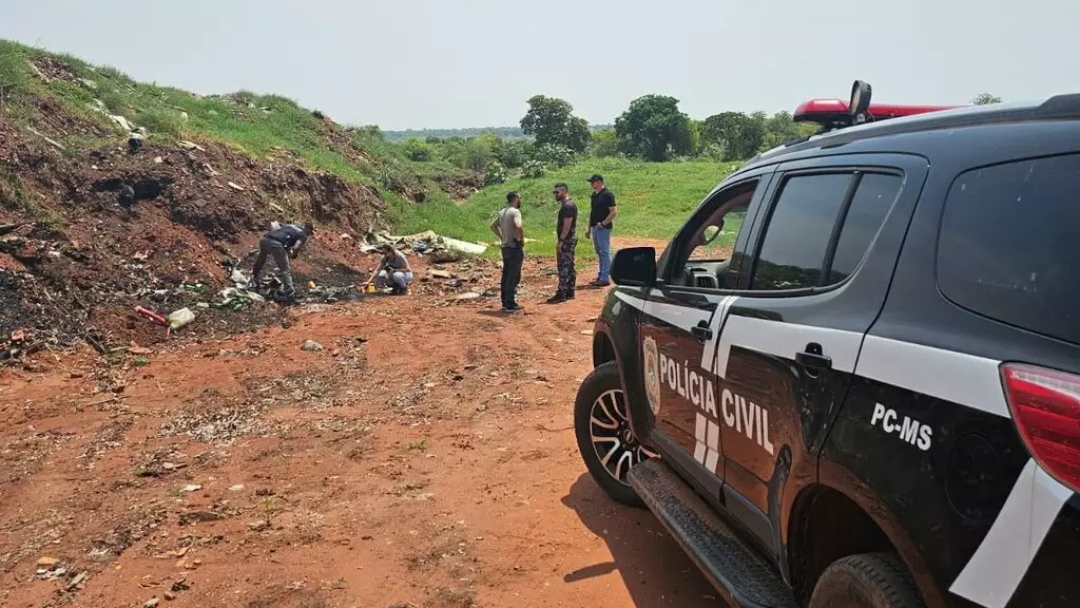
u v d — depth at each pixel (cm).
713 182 3572
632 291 420
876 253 233
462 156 5041
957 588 180
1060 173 188
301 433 598
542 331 952
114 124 1547
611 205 1280
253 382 743
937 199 217
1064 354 168
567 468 517
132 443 583
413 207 2370
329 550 411
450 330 961
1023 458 167
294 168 1784
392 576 383
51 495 490
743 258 316
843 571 220
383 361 812
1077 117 193
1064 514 158
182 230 1269
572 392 689
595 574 380
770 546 274
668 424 371
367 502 470
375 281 1295
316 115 3027
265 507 464
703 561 294
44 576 389
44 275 966
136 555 408
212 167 1534
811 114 320
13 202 1095
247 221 1388
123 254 1135
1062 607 159
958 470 182
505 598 361
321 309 1112
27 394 707
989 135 213
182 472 525
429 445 566
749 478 289
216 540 423
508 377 741
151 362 827
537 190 3503
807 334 247
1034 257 184
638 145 6731
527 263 1644
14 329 843
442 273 1408
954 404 185
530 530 429
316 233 1517
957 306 198
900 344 207
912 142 240
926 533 188
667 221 2731
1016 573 167
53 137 1335
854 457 215
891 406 204
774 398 263
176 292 1084
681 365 347
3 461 548
